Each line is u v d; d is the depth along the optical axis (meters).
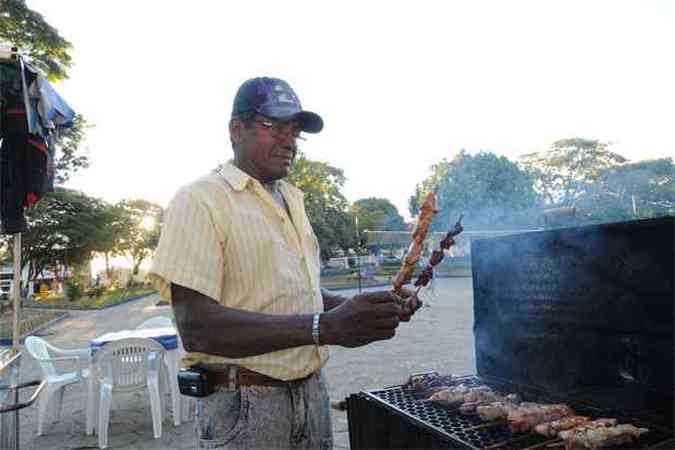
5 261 24.38
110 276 54.16
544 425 1.67
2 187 3.95
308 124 1.65
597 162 42.09
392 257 42.22
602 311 1.79
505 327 2.32
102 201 36.25
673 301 1.52
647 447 1.48
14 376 3.55
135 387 4.59
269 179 1.67
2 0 12.95
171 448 4.31
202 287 1.41
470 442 1.67
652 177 29.12
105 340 4.95
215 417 1.52
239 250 1.51
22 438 4.69
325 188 39.50
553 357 2.03
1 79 3.80
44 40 13.86
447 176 39.28
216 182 1.57
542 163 45.06
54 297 34.81
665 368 1.57
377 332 1.28
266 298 1.52
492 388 2.28
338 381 6.39
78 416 5.38
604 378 1.79
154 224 53.31
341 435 4.33
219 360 1.55
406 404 2.10
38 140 4.04
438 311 13.24
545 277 2.06
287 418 1.54
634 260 1.65
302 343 1.31
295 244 1.64
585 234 1.83
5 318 17.23
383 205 76.94
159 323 6.34
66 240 32.66
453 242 1.53
